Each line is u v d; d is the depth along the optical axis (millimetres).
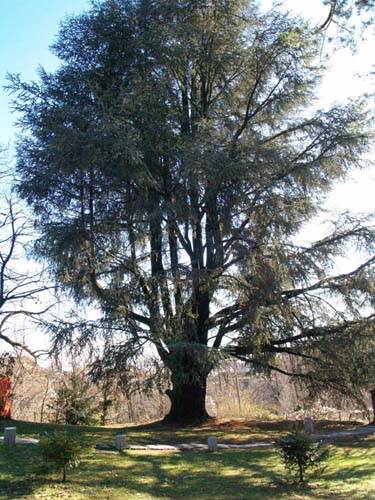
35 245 16703
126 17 18078
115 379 15273
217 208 16469
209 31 17766
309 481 9266
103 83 18141
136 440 13547
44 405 24516
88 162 15258
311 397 17000
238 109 19547
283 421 18156
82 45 18422
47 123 16781
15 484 8305
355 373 15672
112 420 23891
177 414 18328
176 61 17266
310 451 9273
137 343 14852
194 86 19156
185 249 17359
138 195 16062
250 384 22312
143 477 9297
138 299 15531
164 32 17062
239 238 15523
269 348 17000
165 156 16703
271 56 17656
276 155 16062
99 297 16203
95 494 7969
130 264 16281
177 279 15344
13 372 22625
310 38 16844
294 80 18094
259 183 15641
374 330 15664
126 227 16656
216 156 15000
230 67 18188
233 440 13859
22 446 11227
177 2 17953
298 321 16156
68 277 16516
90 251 16172
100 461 10336
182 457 11219
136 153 14992
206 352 14609
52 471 8898
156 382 14867
